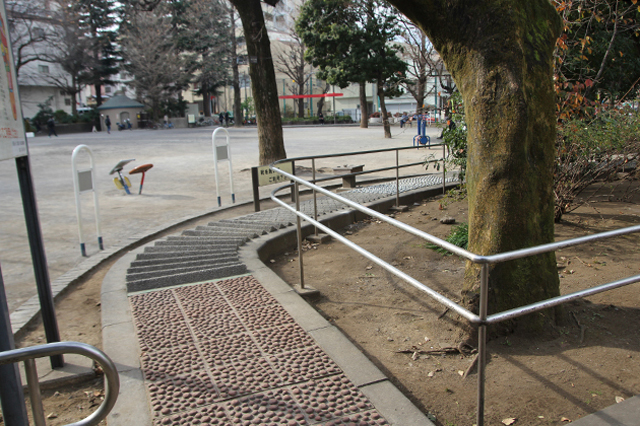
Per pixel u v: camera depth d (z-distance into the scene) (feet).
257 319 13.62
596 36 33.12
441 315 13.80
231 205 34.12
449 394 10.68
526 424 9.60
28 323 14.87
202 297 15.26
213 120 192.24
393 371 11.73
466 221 26.94
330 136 103.09
